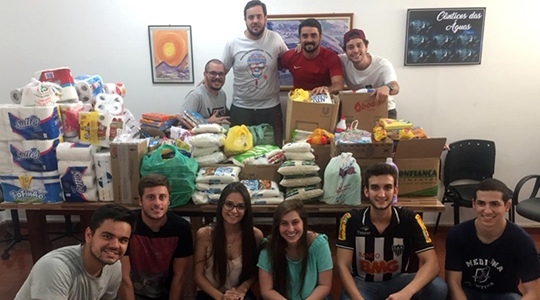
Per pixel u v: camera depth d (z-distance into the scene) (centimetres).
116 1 327
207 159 253
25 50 340
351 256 209
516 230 191
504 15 313
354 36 286
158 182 194
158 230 207
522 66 321
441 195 351
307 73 304
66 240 348
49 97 241
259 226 356
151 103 345
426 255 201
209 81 309
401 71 328
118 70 339
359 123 278
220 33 329
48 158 241
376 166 200
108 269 164
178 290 215
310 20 286
